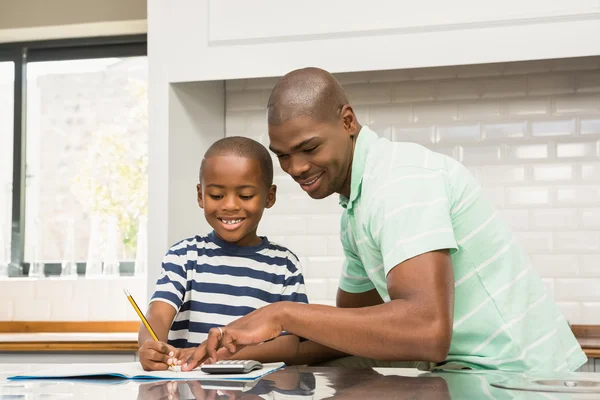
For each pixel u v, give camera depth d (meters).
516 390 0.82
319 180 1.26
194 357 1.11
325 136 1.21
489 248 1.26
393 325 1.06
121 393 0.83
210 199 1.62
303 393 0.80
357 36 2.30
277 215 2.81
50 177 3.40
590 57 2.62
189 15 2.42
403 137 2.73
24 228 3.40
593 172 2.61
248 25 2.38
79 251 3.34
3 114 3.47
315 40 2.33
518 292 1.27
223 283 1.62
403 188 1.15
